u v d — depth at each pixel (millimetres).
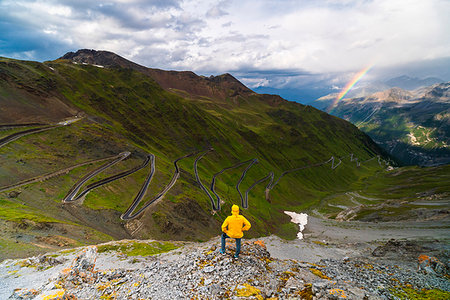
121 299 10828
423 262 19719
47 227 57906
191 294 10664
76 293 11758
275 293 10766
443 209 94188
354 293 10203
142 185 115562
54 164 102625
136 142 161250
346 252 49625
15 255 38281
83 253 15133
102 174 110062
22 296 11914
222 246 13852
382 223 98688
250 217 126188
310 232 109750
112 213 88188
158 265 14750
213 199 135750
